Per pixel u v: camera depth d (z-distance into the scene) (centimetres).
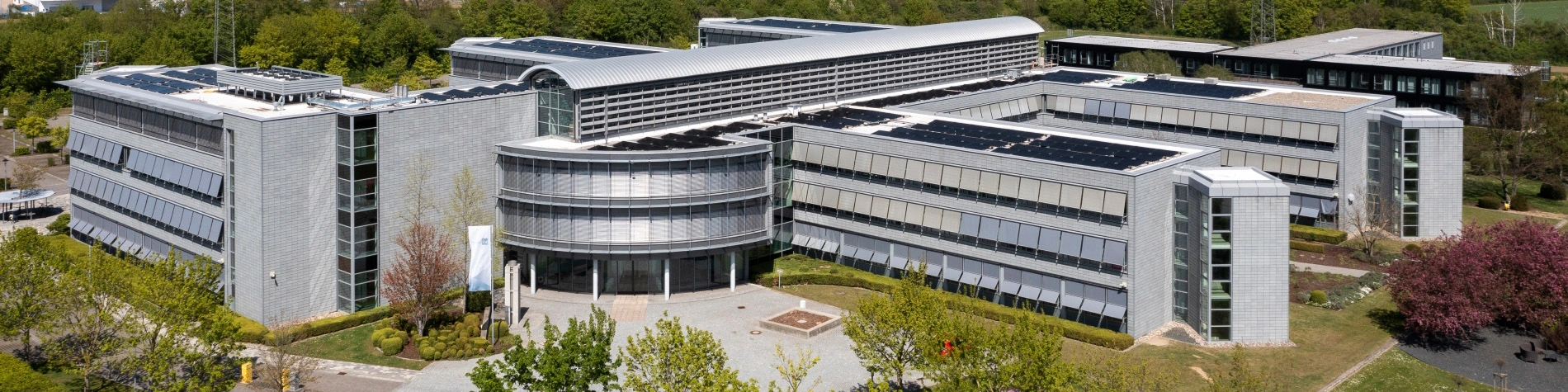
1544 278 9344
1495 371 8938
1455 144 12438
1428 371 8925
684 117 11975
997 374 6850
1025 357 6725
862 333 7588
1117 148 10600
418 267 9244
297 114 9725
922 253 10975
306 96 10906
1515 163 14525
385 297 10125
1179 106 13888
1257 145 13312
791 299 10594
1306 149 12912
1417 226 12669
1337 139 12619
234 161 9912
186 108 10331
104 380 8494
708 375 6575
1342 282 11012
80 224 12369
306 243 9900
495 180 10862
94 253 8488
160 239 11138
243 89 11350
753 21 18612
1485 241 10381
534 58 15188
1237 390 7356
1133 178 9388
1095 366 7606
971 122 12019
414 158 10225
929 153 10750
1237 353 7612
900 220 10975
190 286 7962
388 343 9100
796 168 11800
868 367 7619
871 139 11162
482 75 16000
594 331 6912
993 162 10319
